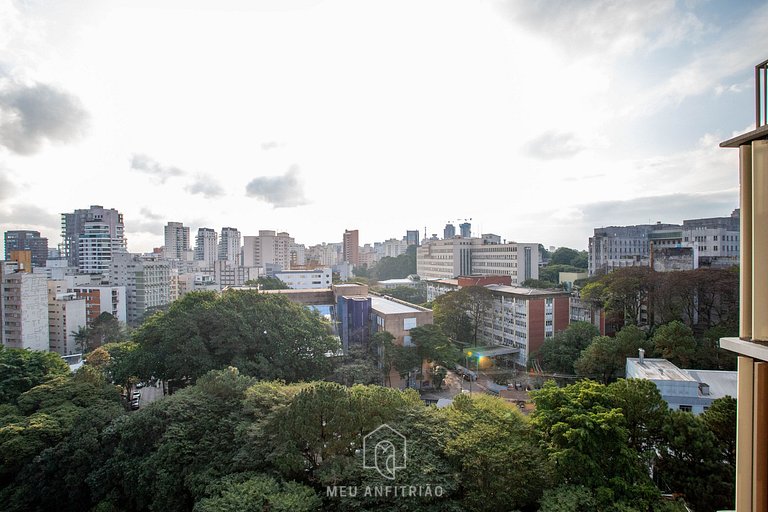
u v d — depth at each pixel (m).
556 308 68.31
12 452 30.94
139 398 55.72
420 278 154.75
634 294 62.44
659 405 27.28
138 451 30.22
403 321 61.00
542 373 59.53
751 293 8.48
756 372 8.23
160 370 44.91
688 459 25.27
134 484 28.36
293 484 22.66
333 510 22.44
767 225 8.16
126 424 31.23
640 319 64.62
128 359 45.31
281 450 24.58
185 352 42.47
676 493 24.86
